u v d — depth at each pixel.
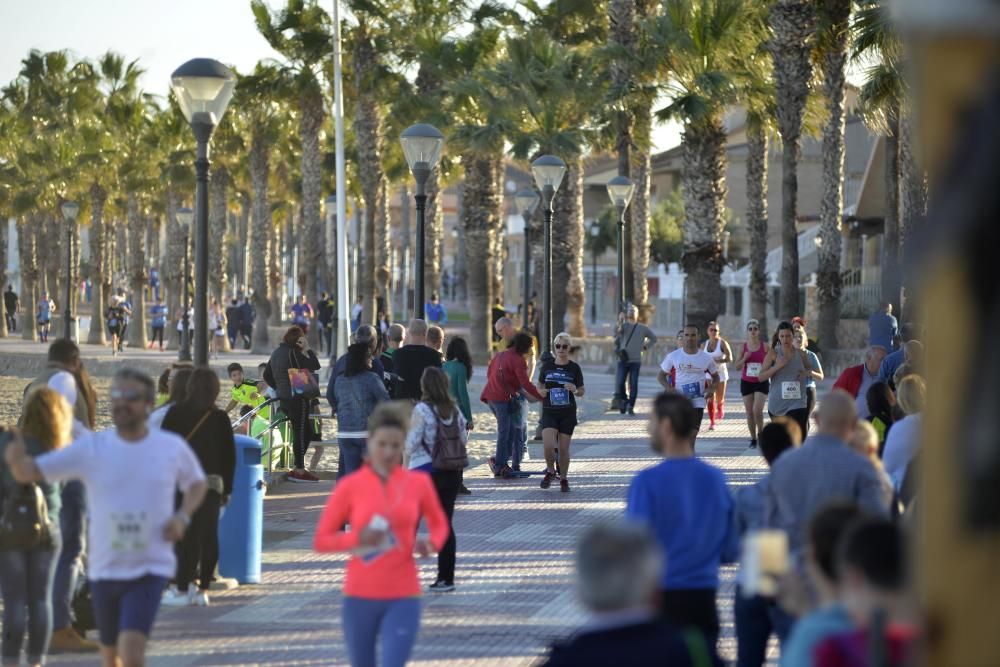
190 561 21.25
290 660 17.75
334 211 95.50
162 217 188.25
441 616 20.55
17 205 134.12
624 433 49.69
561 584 23.03
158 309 121.56
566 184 88.56
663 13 79.31
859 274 101.69
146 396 14.11
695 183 72.56
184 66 26.52
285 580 23.45
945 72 4.50
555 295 89.19
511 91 85.94
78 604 18.73
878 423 21.33
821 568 9.71
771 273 127.81
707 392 40.19
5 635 16.44
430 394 22.50
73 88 136.75
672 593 13.03
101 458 13.94
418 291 40.53
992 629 4.61
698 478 13.34
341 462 28.17
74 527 18.11
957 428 4.61
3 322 142.00
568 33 101.88
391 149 121.81
